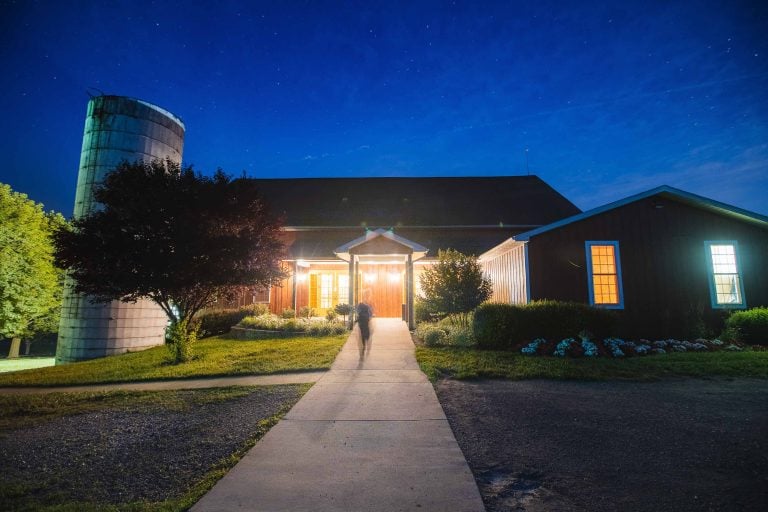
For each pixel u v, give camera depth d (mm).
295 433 5180
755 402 6539
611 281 14602
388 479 3883
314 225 23766
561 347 10766
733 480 3891
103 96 18062
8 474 4324
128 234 10539
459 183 27547
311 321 16391
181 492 3812
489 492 3695
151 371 9992
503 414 5977
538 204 25094
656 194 14711
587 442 4871
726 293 14547
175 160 19984
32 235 29609
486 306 12445
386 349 11742
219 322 18344
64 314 17516
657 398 6809
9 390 8750
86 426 5945
